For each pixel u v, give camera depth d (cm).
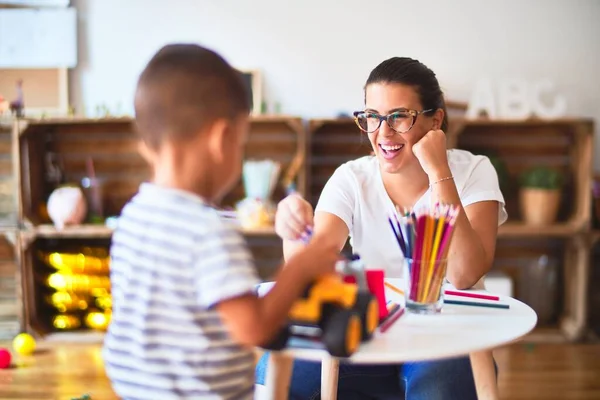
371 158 165
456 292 132
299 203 121
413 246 116
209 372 90
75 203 310
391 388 147
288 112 330
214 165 95
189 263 88
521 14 323
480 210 149
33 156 320
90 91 329
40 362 278
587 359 284
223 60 97
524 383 258
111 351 95
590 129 301
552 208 308
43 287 327
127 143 335
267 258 338
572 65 325
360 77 328
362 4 325
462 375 135
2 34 323
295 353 95
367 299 100
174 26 327
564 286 328
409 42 326
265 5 326
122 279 94
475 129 329
